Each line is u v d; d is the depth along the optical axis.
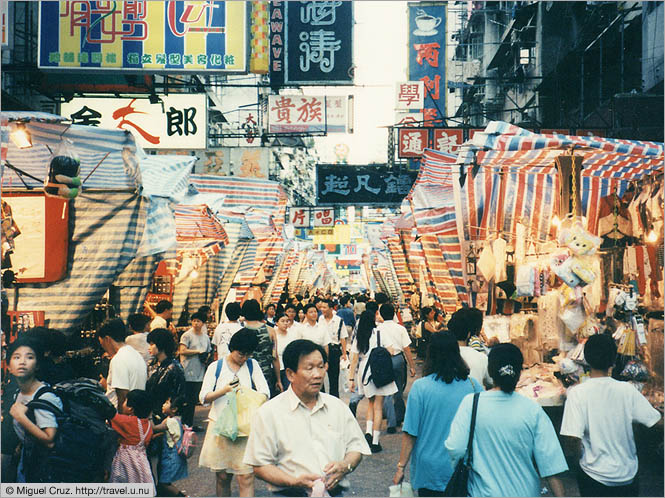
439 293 8.91
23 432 4.12
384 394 7.52
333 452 3.40
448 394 4.11
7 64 12.89
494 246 7.30
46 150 5.90
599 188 7.41
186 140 14.12
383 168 23.38
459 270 7.43
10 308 5.94
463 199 7.36
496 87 30.02
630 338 6.22
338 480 3.32
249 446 3.40
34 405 3.92
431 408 4.11
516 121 26.50
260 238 14.74
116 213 6.22
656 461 6.11
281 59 17.31
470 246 7.40
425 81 19.67
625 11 15.49
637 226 6.79
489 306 7.42
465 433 3.45
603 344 3.99
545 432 3.40
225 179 13.77
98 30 11.81
